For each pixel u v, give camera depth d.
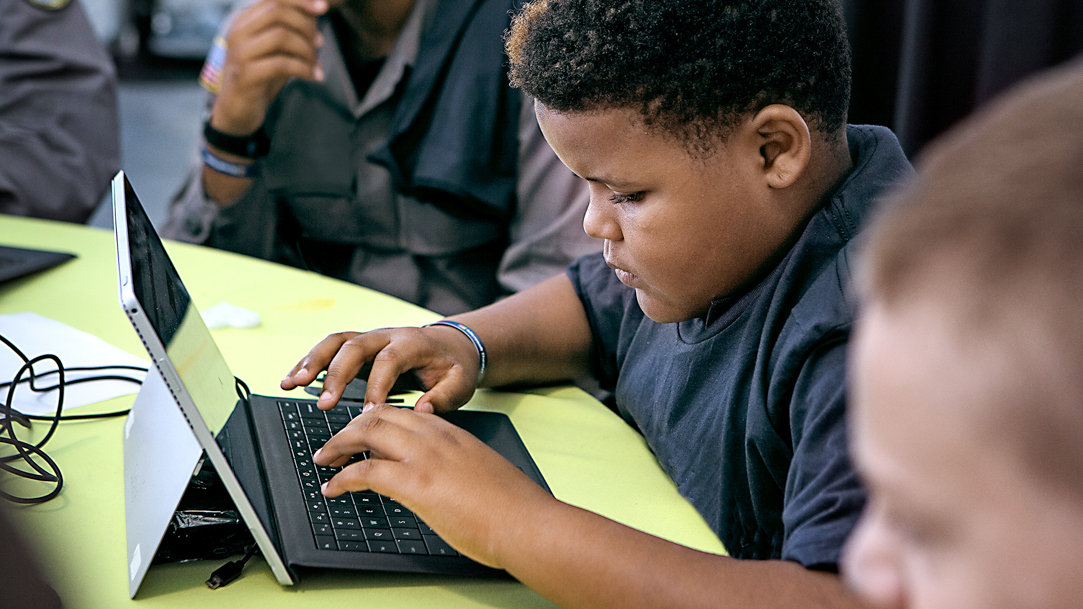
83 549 0.78
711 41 0.73
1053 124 0.28
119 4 5.47
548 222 1.62
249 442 0.89
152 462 0.81
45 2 2.00
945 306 0.28
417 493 0.73
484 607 0.73
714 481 0.84
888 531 0.33
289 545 0.75
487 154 1.64
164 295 0.81
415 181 1.65
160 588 0.74
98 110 2.07
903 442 0.30
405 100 1.67
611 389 1.16
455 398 0.99
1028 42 1.70
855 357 0.35
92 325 1.21
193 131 4.76
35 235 1.53
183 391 0.70
